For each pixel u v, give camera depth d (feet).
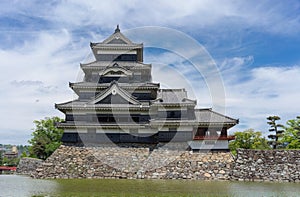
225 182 100.73
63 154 119.03
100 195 65.67
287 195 67.72
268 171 107.04
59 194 67.05
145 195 66.03
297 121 156.46
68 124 121.19
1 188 78.18
